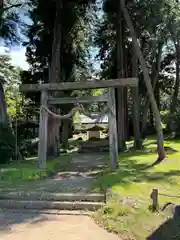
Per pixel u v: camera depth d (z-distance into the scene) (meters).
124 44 20.62
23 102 25.41
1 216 6.60
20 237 5.39
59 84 11.48
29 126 24.31
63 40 18.34
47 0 16.58
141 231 5.35
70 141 28.73
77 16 17.95
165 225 5.40
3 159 14.04
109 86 11.12
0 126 16.34
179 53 25.42
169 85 28.80
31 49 20.27
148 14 16.80
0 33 16.67
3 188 8.52
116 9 17.88
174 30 18.78
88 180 9.66
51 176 10.55
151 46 21.83
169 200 6.83
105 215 6.27
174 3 16.02
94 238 5.26
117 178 9.21
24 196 7.70
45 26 18.02
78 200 7.41
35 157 17.66
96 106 26.61
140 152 16.73
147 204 6.51
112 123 11.21
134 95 19.70
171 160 12.91
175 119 24.45
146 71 13.89
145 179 9.22
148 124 28.86
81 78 21.88
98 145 21.16
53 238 5.32
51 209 7.07
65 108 19.92
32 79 21.23
